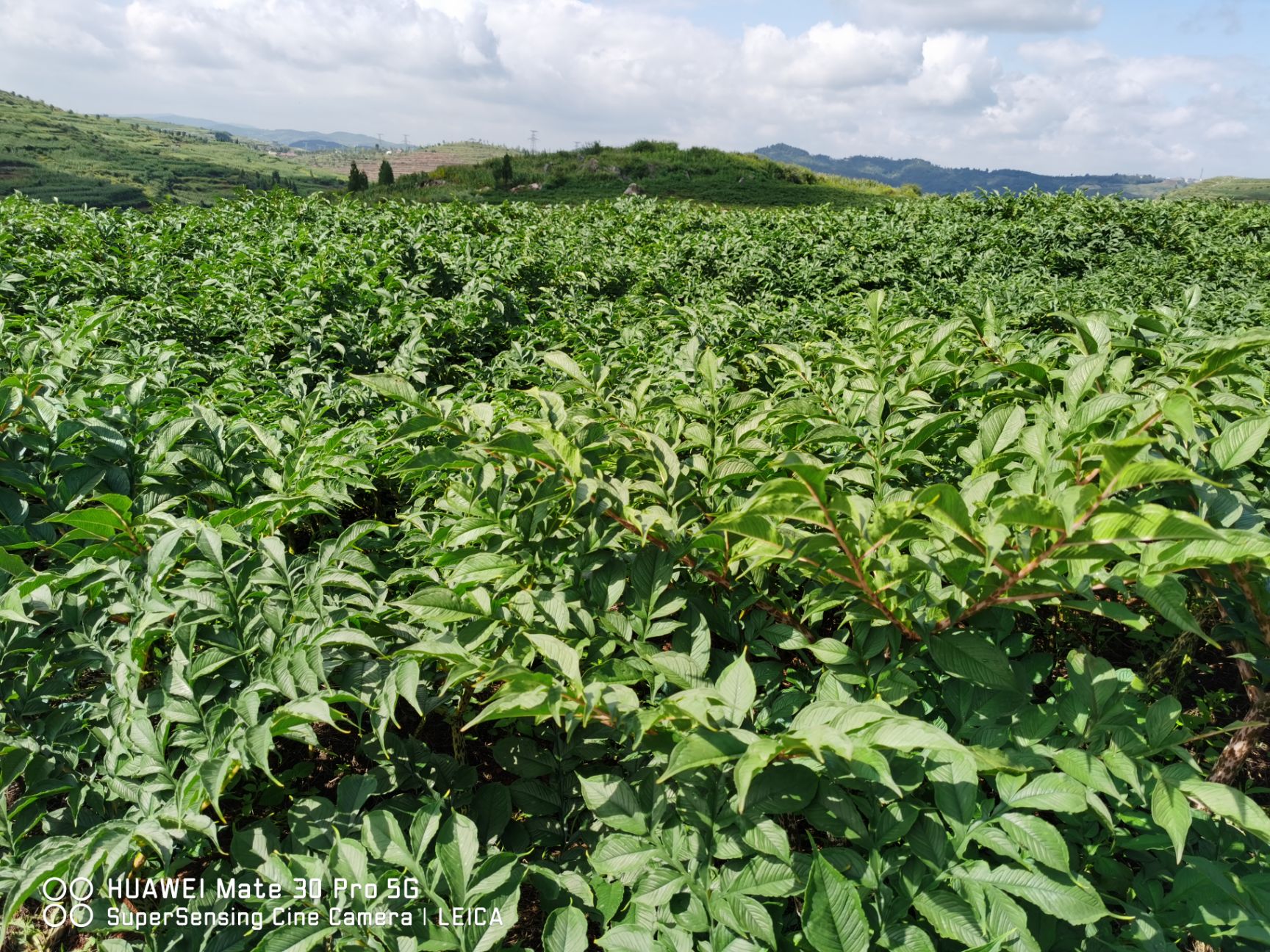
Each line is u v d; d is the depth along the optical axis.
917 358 3.54
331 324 6.67
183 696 2.18
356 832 2.18
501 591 2.52
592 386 3.35
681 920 1.86
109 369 4.38
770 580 2.67
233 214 12.74
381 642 2.51
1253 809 1.72
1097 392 2.94
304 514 3.27
